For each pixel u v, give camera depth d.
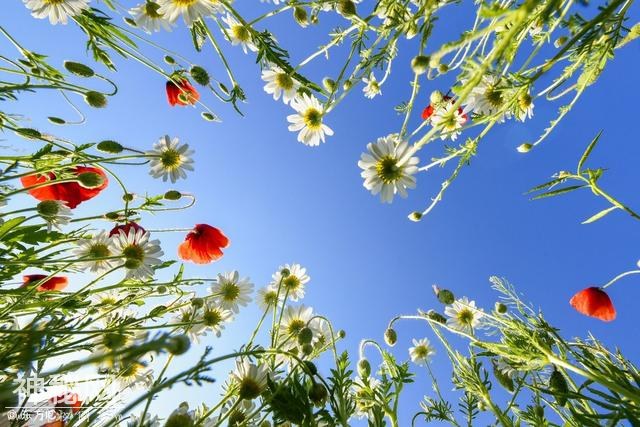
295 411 0.18
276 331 0.27
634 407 0.15
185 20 0.28
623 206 0.20
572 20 0.20
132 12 0.28
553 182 0.22
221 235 0.35
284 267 0.39
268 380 0.19
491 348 0.23
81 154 0.23
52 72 0.25
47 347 0.17
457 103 0.12
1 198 0.20
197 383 0.11
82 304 0.24
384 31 0.25
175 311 0.30
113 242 0.28
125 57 0.28
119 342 0.16
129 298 0.26
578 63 0.23
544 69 0.18
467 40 0.11
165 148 0.32
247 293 0.33
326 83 0.34
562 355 0.23
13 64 0.24
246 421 0.18
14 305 0.20
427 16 0.22
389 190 0.24
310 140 0.33
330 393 0.19
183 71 0.30
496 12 0.11
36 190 0.25
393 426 0.23
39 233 0.23
